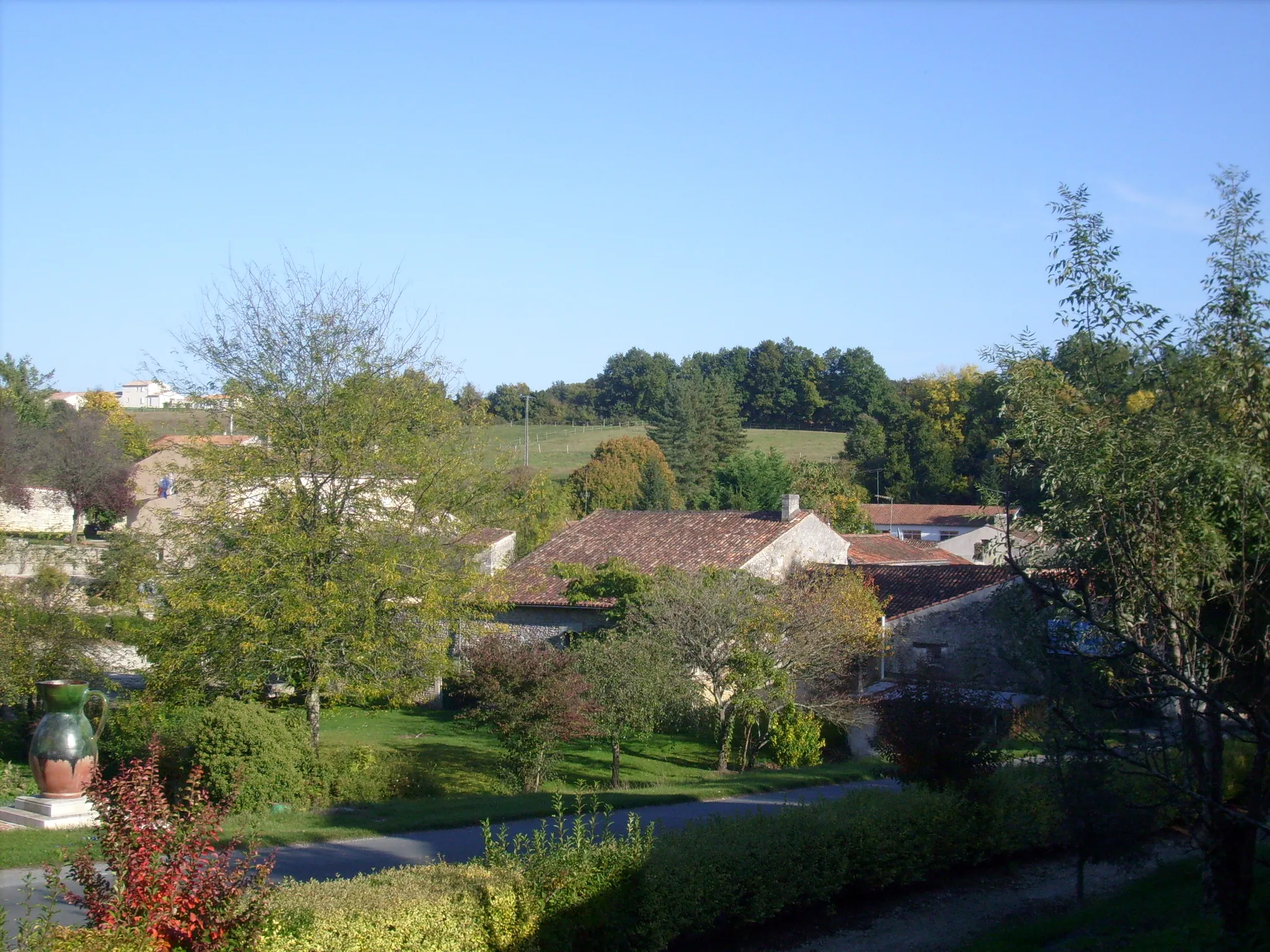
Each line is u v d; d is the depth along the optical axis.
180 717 17.34
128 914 5.81
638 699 20.12
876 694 24.59
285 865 11.52
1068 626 9.41
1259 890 10.63
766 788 19.12
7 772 18.17
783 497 33.03
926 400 77.31
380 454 20.48
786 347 111.56
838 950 10.55
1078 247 9.10
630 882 8.65
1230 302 8.57
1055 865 14.62
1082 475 8.12
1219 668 8.24
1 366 56.41
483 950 7.50
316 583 19.38
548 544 35.31
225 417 20.95
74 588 22.55
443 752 24.09
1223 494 7.79
